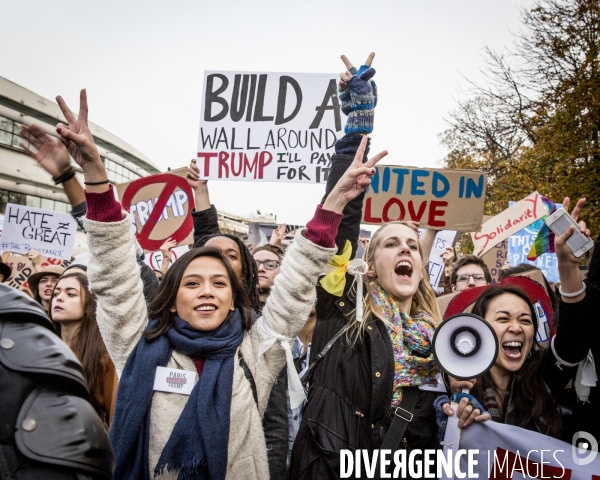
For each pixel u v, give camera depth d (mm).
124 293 2436
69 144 2393
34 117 46594
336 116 4895
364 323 2859
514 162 18938
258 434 2455
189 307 2461
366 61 3346
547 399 2982
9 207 6945
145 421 2340
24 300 1130
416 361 2818
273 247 5109
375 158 2557
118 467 2279
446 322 2641
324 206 2541
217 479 2244
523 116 18188
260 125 4930
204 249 2586
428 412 2822
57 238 7059
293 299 2539
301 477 2693
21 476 997
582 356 2959
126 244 2445
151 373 2385
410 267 3066
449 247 6359
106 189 2391
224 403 2334
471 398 2811
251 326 2652
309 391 2924
